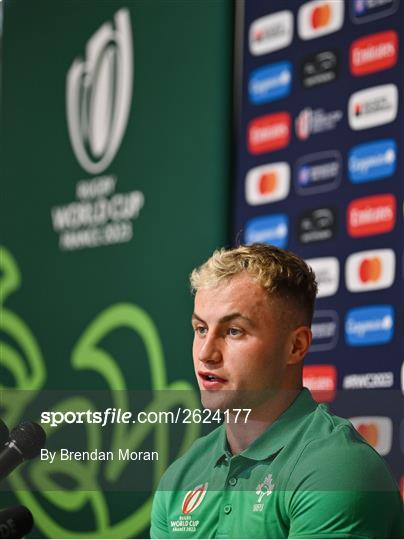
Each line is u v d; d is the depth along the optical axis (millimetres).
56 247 16719
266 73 13961
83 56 16688
